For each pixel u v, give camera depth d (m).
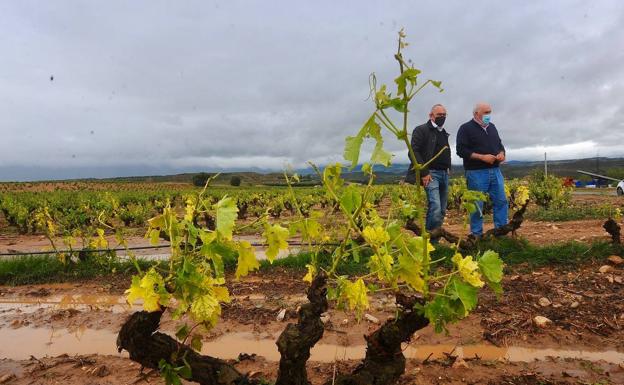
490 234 6.95
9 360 4.08
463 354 3.92
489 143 7.57
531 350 3.95
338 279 2.57
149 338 2.38
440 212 7.68
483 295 5.24
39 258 7.80
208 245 2.21
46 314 5.46
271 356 4.06
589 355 3.82
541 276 5.88
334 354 4.02
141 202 30.56
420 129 7.37
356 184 2.61
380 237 2.56
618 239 6.60
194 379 2.47
